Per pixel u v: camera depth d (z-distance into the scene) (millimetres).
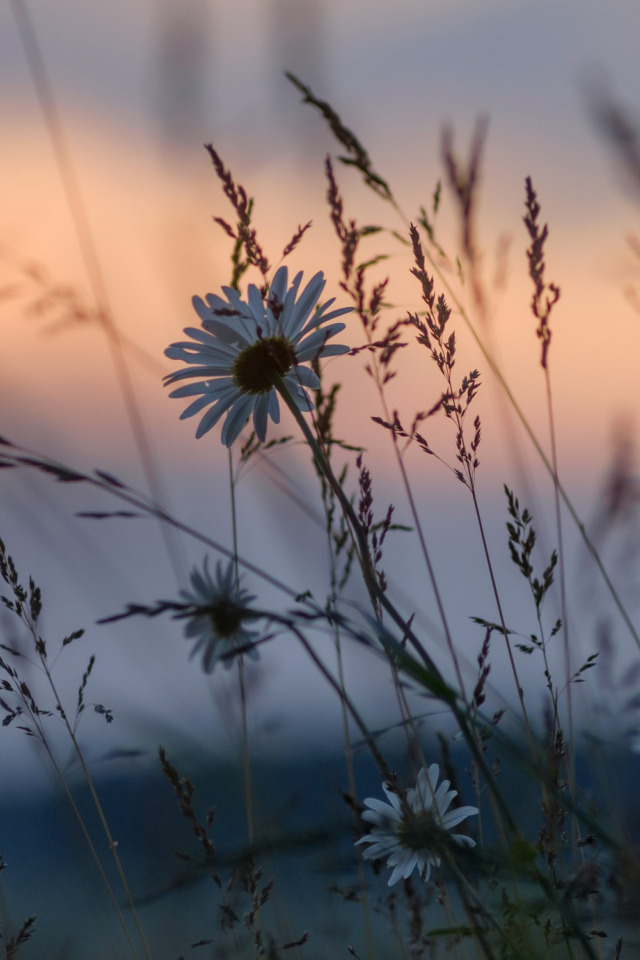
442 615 863
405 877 831
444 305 856
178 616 805
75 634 875
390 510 846
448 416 855
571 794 840
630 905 809
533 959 816
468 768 845
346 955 875
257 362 867
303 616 804
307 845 825
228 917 844
